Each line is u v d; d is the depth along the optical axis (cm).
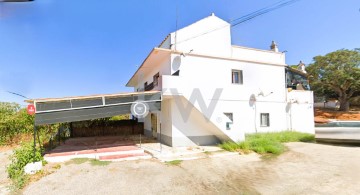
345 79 2922
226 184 691
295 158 966
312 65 3203
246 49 1677
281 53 1825
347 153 1009
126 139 1617
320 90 3425
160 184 692
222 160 967
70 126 1825
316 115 3228
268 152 1090
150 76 1817
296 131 1684
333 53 3002
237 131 1265
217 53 1544
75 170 824
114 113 1078
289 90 1772
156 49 1246
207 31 1534
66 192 638
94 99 1045
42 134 1585
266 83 1686
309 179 702
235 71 1566
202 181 718
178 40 1439
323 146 1200
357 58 2906
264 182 700
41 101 930
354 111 3256
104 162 934
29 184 709
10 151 1459
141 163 927
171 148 1203
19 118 1755
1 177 843
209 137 1333
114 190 648
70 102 995
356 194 572
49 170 828
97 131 1938
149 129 1833
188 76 1347
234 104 1346
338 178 696
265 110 1653
